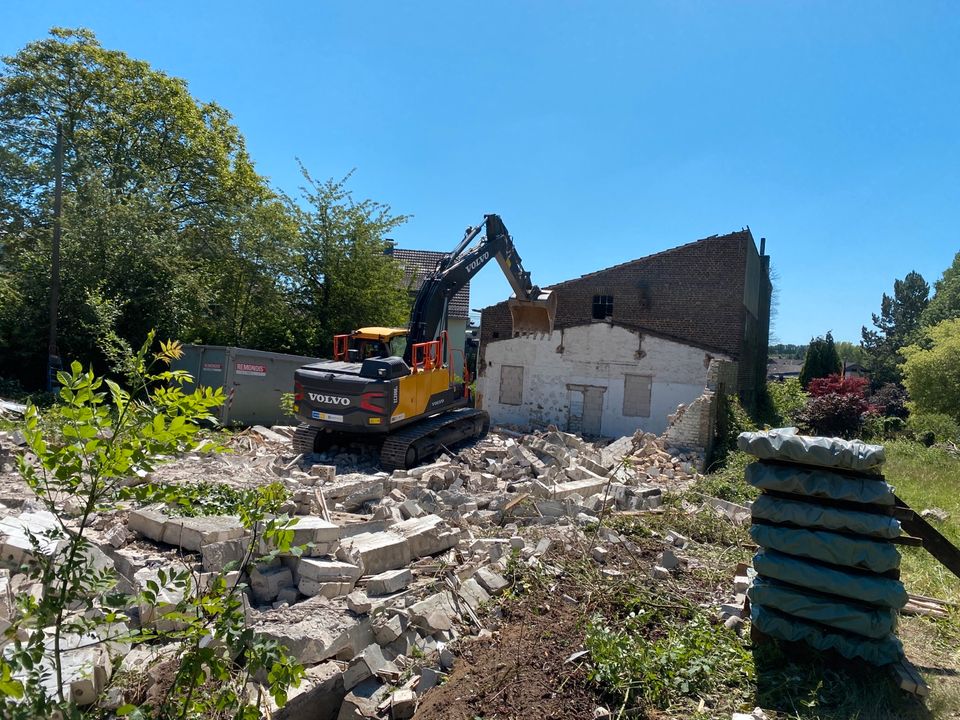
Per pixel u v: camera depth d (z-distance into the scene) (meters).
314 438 13.12
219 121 29.88
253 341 25.81
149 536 6.79
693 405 16.98
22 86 23.77
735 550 7.77
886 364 61.62
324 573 6.01
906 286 69.56
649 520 8.82
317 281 27.47
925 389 28.53
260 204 28.25
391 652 5.30
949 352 27.70
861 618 4.58
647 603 5.91
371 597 5.98
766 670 4.76
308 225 27.34
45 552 5.48
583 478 11.96
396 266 28.98
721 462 16.25
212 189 28.27
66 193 21.64
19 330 20.30
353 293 27.12
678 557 7.32
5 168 22.59
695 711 4.29
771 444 4.94
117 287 21.19
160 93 26.34
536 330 15.16
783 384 34.53
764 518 5.02
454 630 5.63
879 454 4.54
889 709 4.27
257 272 26.02
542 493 10.20
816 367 47.41
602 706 4.37
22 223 22.83
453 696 4.59
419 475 10.84
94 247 21.17
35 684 2.80
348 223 27.39
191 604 3.24
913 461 17.77
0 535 6.16
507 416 23.80
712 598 6.30
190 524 6.49
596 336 22.47
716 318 23.48
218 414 16.25
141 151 26.31
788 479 4.88
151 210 22.48
